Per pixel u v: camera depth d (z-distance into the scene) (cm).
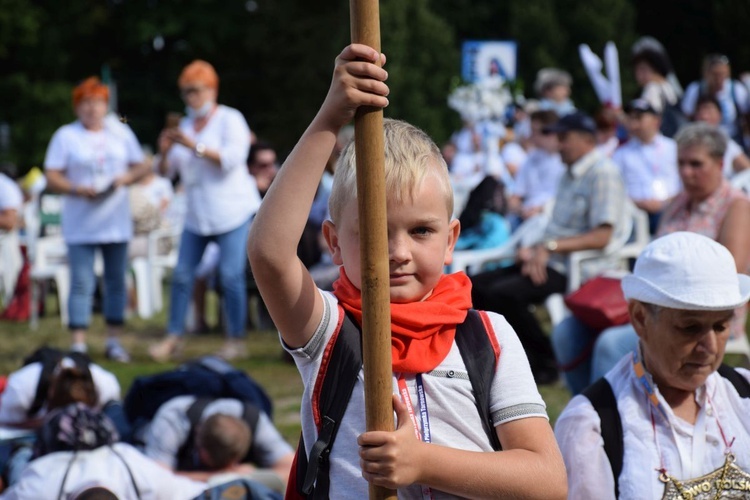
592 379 540
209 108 959
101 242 970
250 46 2850
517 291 796
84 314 977
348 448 236
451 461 221
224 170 954
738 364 814
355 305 242
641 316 338
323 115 226
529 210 1085
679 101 1194
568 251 793
